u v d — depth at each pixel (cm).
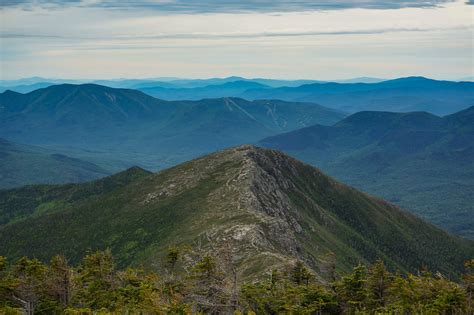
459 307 8650
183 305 8350
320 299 8538
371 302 9006
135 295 9238
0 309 7969
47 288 9456
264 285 9456
